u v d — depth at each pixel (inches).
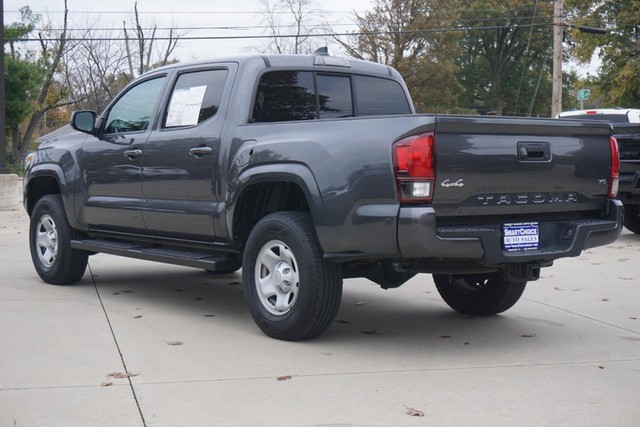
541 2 2481.5
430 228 206.1
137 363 214.1
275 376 203.9
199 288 333.4
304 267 228.1
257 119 259.6
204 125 265.9
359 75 291.3
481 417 175.0
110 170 301.3
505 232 224.8
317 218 223.8
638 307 301.7
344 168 218.8
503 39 2623.0
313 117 275.4
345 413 176.4
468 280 279.4
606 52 1368.1
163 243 288.5
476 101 2716.5
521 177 223.1
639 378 206.4
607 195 247.9
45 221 334.6
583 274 381.1
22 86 1720.0
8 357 218.8
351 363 217.3
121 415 173.5
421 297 319.3
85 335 244.7
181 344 234.8
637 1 1336.1
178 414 174.6
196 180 264.8
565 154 233.6
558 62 1192.2
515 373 209.9
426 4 2158.0
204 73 277.1
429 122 206.2
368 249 216.1
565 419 174.4
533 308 298.8
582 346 240.7
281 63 268.7
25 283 337.4
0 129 740.7
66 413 174.4
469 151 213.0
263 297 242.5
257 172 239.9
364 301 310.7
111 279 353.1
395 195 209.2
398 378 203.8
